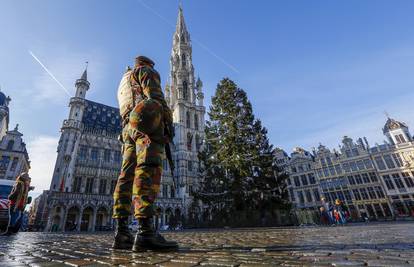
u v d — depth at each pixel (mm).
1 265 2035
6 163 43656
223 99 28891
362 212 47875
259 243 3641
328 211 20594
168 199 48531
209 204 26516
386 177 47500
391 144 48375
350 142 53219
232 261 1939
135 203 2854
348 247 2709
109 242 4711
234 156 24781
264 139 26453
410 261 1659
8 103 51375
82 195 38906
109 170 46625
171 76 73312
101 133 49469
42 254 2812
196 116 67688
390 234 4711
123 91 3701
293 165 58719
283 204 23188
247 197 23203
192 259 2102
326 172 54219
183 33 78750
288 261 1861
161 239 2836
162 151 3057
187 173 55250
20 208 9750
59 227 35125
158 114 3014
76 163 43250
